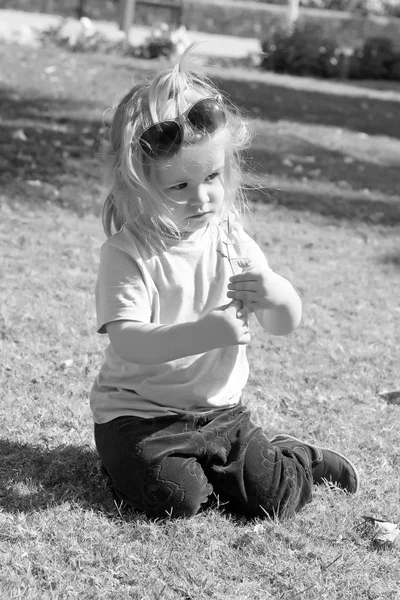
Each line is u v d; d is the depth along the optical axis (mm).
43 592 2664
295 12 29906
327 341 5375
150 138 2900
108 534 2979
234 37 30125
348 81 23891
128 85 14680
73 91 13602
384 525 3143
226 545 2975
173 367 3121
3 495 3215
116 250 3080
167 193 2998
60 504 3162
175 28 27406
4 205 7977
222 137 2973
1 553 2838
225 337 2918
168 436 3066
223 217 3289
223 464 3131
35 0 28344
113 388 3217
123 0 24047
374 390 4672
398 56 25547
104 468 3385
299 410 4266
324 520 3180
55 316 5320
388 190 10781
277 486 3111
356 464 3682
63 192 8594
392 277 7133
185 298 3109
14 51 17234
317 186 10383
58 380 4355
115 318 3000
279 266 7082
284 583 2777
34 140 10320
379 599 2736
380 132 14875
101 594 2658
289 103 16172
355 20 29750
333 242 8117
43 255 6664
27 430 3777
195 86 3109
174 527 3033
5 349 4711
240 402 3365
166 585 2721
